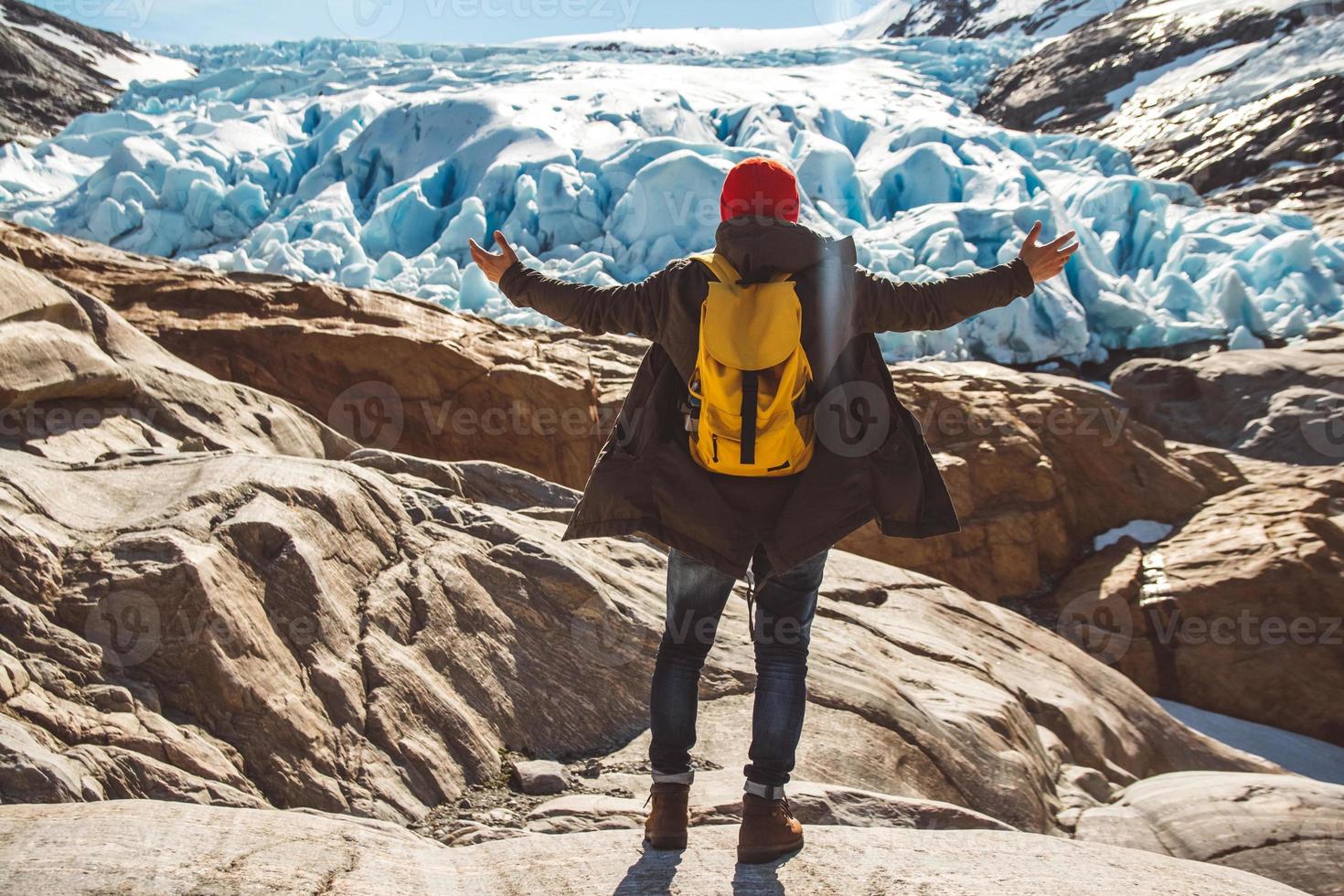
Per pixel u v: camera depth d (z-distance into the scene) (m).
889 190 18.52
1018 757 4.50
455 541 4.25
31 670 2.88
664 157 16.22
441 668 3.68
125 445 4.70
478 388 8.73
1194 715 8.18
